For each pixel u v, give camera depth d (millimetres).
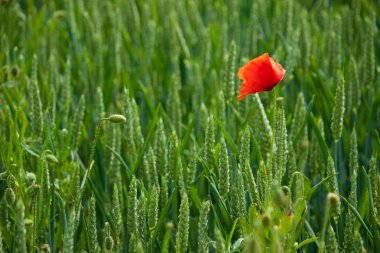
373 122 2598
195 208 2354
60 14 3365
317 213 2422
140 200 2121
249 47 3059
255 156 2328
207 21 3699
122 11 3436
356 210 2162
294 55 2812
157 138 2355
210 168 2262
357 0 3111
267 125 2285
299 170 2387
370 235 2203
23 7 4066
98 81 2926
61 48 3289
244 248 2037
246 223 2092
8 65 2797
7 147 2322
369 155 2596
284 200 1991
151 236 2154
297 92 2850
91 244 2125
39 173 2203
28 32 3381
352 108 2615
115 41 3051
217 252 1951
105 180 2457
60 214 2184
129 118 2383
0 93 2697
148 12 3354
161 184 2297
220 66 3000
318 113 2631
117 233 2143
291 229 2053
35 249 2154
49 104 2492
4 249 2221
